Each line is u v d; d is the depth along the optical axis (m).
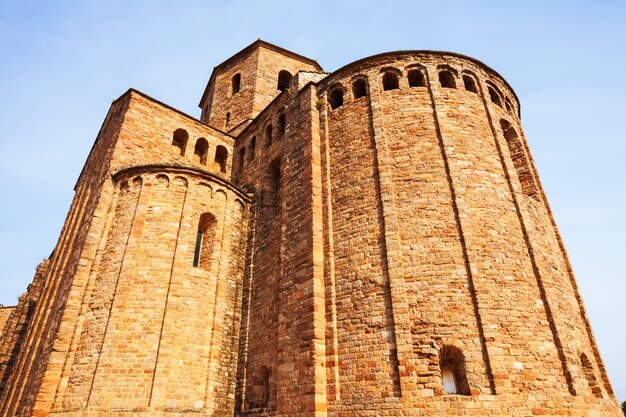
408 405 12.07
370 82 18.70
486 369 12.27
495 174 16.28
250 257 20.03
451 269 13.83
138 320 16.03
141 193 18.67
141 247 17.52
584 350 14.62
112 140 22.39
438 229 14.60
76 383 15.06
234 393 17.16
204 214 19.50
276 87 31.06
